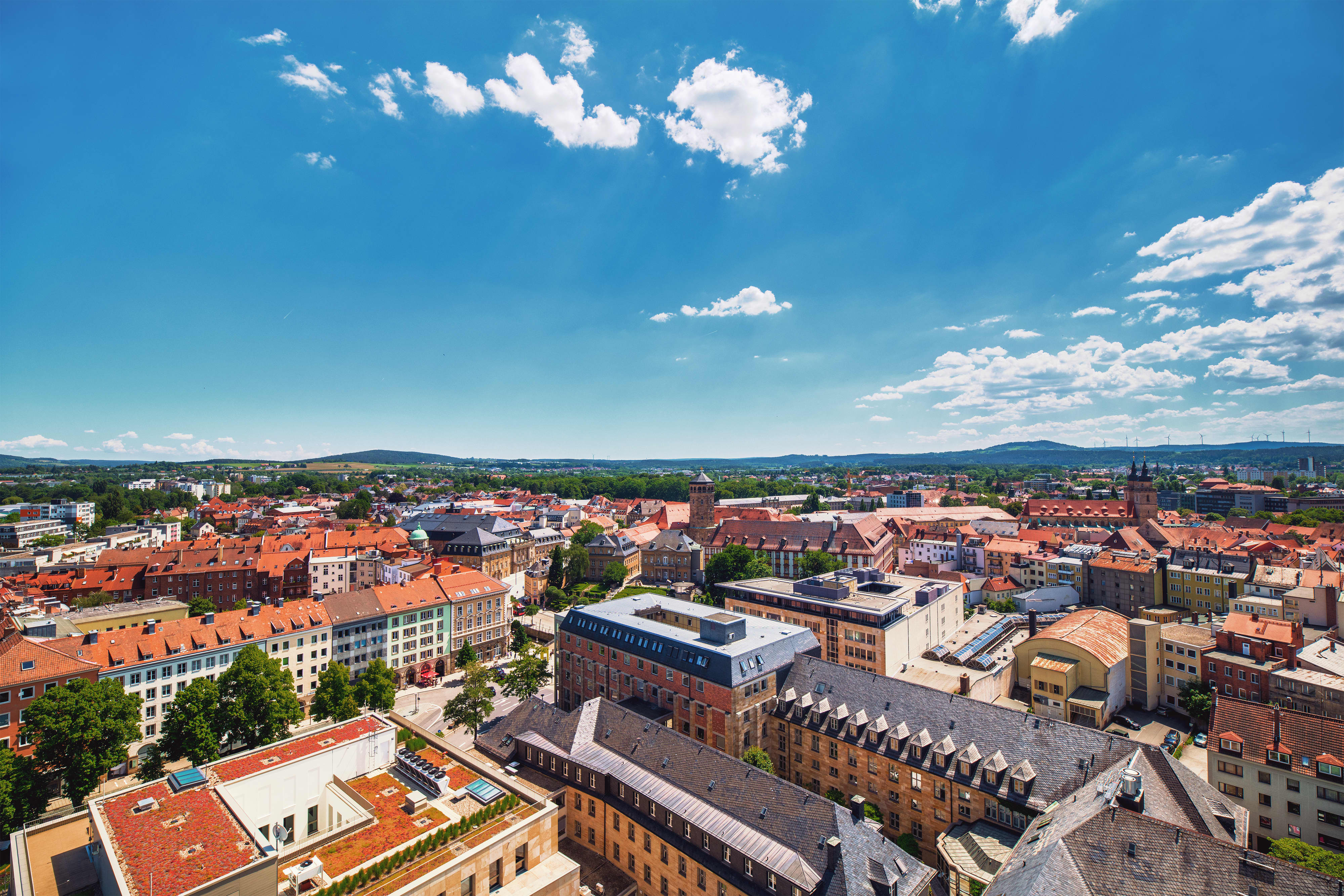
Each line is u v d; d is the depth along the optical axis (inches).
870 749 3174.2
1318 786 2790.4
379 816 2309.3
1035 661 4525.1
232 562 7130.9
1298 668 3912.4
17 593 6274.6
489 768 2625.5
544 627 7066.9
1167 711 4446.4
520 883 2156.7
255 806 2325.3
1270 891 1681.8
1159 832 1840.6
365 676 4505.4
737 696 3467.0
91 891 1946.4
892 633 4635.8
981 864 2554.1
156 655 4170.8
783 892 2102.6
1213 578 6141.7
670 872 2536.9
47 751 3034.0
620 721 3164.4
